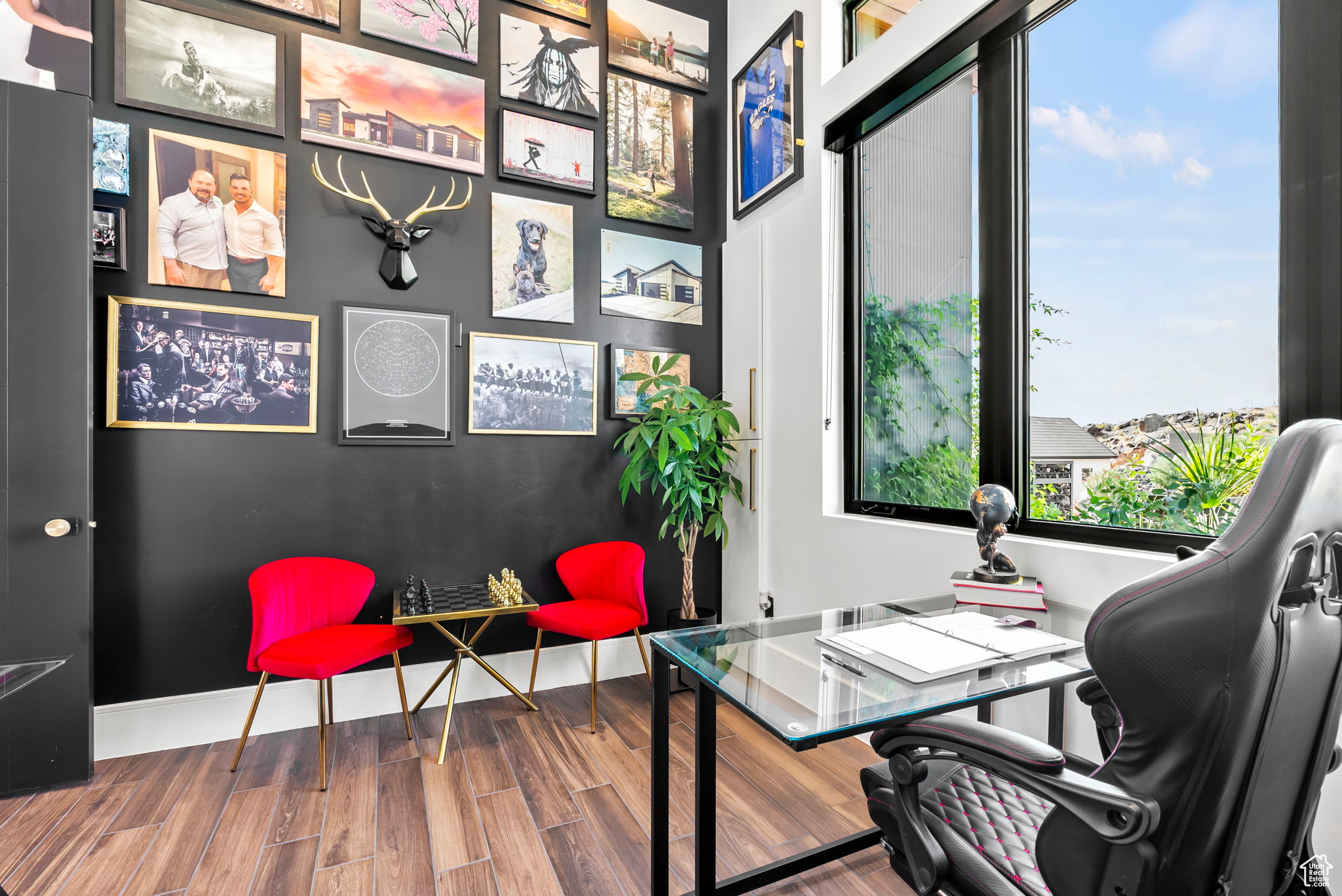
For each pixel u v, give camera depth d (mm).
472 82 2922
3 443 2021
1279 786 827
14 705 2021
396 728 2539
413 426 2777
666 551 3357
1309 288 1407
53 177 2088
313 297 2633
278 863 1697
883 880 1648
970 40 2109
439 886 1611
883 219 2629
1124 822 758
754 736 2494
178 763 2244
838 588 2631
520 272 3006
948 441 2344
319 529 2633
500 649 2941
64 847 1759
